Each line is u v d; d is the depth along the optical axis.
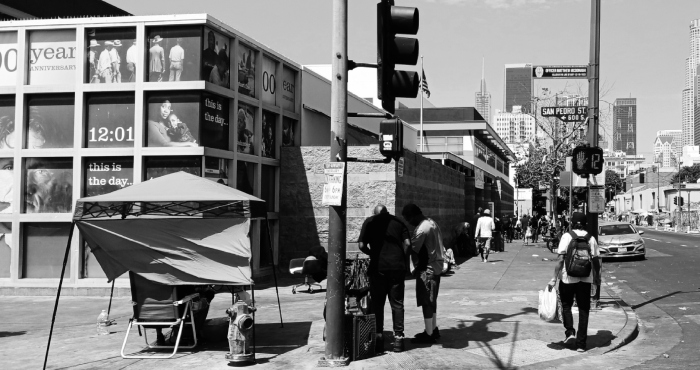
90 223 8.84
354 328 8.34
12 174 15.92
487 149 63.44
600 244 26.31
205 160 15.42
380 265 8.70
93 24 15.62
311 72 21.80
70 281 15.59
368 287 9.17
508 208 63.81
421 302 9.33
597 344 9.45
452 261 20.59
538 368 8.11
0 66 16.03
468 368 8.02
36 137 15.94
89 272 15.71
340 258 8.11
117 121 15.67
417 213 9.40
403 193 19.45
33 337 10.49
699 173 131.75
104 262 9.16
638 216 109.00
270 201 19.09
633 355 9.06
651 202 125.25
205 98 15.56
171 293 9.01
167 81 15.43
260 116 18.03
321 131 22.73
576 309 12.50
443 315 11.81
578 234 9.14
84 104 15.73
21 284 15.64
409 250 8.74
